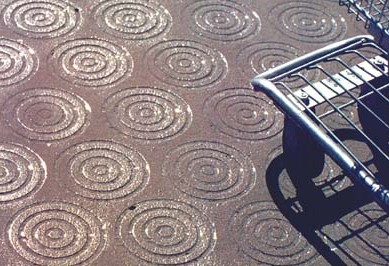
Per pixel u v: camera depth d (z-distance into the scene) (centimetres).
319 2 266
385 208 204
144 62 242
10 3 250
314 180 222
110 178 216
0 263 198
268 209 215
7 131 221
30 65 236
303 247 209
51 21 248
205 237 208
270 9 262
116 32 248
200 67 244
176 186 216
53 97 230
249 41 253
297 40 256
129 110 230
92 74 237
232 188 218
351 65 248
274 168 223
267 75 216
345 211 217
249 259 206
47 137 222
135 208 211
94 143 222
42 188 212
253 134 230
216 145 226
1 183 211
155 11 256
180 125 229
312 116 212
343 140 231
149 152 222
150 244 205
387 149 230
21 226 204
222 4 261
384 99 222
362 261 208
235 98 238
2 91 229
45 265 199
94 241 204
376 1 235
